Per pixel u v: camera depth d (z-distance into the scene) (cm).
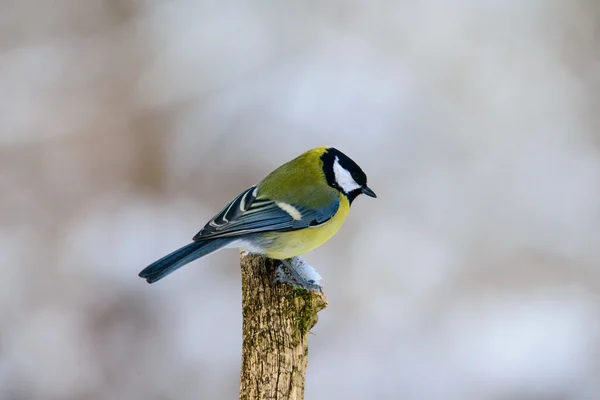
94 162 1370
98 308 1128
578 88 1534
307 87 1517
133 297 1148
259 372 583
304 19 1639
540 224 1292
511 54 1595
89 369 1060
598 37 1580
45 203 1295
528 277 1216
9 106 1427
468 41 1614
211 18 1622
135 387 1040
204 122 1442
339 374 1054
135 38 1575
